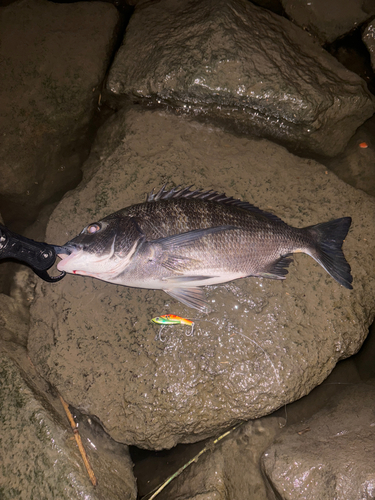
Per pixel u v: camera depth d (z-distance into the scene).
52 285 0.64
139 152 0.72
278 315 0.62
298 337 0.61
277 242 0.60
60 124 0.78
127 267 0.57
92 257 0.56
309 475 0.52
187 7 0.82
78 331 0.61
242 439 0.61
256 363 0.59
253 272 0.60
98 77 0.80
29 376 0.59
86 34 0.82
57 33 0.81
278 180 0.71
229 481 0.57
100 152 0.78
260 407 0.59
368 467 0.50
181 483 0.59
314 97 0.73
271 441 0.61
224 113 0.76
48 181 0.80
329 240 0.63
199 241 0.56
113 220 0.57
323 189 0.71
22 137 0.76
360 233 0.68
